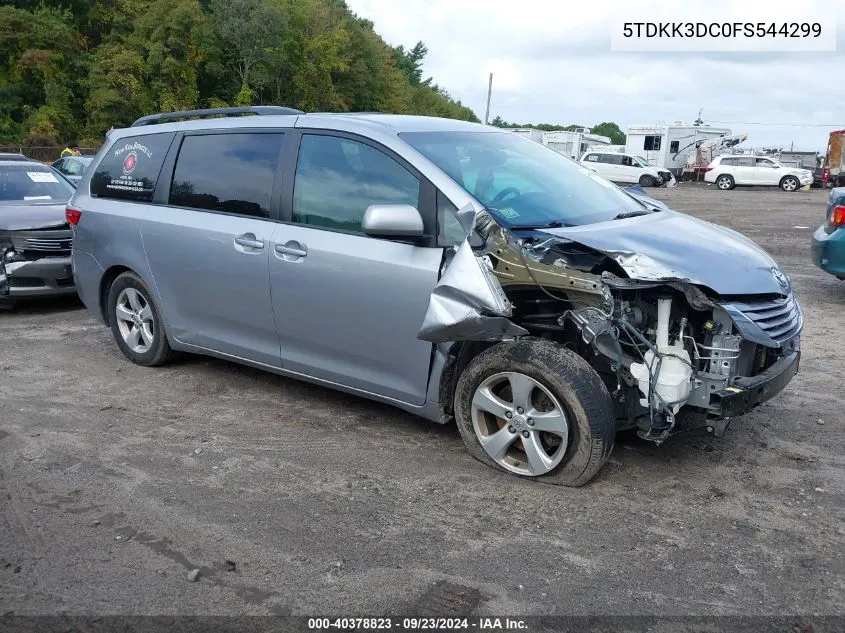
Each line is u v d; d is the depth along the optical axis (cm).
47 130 4628
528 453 390
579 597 303
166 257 537
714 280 366
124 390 545
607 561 327
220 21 5219
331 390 541
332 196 450
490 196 418
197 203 524
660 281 351
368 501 380
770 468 414
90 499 384
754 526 355
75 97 5225
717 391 366
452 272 370
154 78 5066
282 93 5653
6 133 4766
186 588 310
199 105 5359
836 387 548
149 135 573
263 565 325
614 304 365
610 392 390
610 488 390
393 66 7594
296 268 454
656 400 364
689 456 429
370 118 470
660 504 375
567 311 374
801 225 1711
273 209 476
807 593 304
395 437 457
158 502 380
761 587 308
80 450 443
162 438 460
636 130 4272
